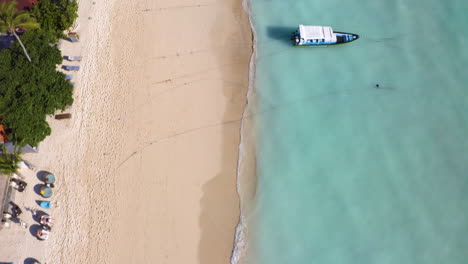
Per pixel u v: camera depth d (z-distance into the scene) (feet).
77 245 88.84
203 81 111.14
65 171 95.86
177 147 101.45
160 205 94.22
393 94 111.75
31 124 89.61
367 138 105.91
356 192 99.04
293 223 95.20
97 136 100.58
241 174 100.22
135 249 89.30
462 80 113.70
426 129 107.14
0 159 85.97
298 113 109.29
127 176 96.84
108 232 90.43
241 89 111.45
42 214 90.43
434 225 95.30
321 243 93.09
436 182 100.42
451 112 109.40
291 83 113.50
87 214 91.86
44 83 95.04
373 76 114.32
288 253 91.71
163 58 113.19
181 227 92.43
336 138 106.01
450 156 103.60
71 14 106.52
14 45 97.71
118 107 104.88
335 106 110.42
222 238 92.22
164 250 89.71
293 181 100.17
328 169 101.91
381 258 91.50
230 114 107.65
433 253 92.17
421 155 103.65
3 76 92.99
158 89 108.47
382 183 100.12
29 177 93.76
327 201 97.81
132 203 93.81
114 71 109.60
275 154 103.65
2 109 89.51
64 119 101.50
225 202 96.43
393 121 108.37
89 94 105.70
